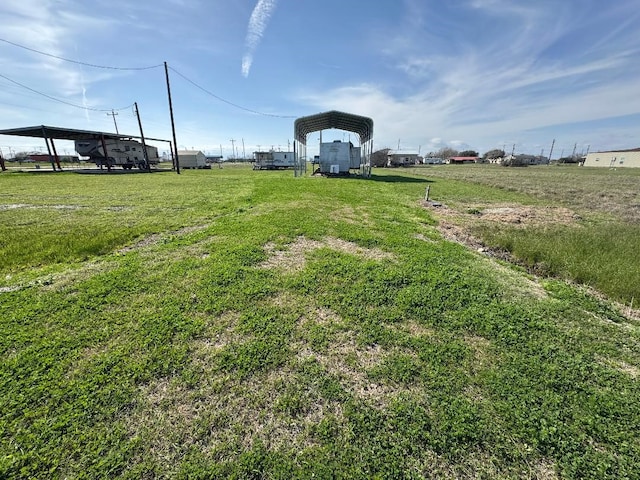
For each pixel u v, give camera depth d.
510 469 1.74
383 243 6.06
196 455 1.76
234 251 5.26
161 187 15.67
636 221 9.27
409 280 4.24
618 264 4.91
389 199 12.37
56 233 6.45
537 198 14.23
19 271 4.44
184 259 4.91
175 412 2.06
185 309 3.38
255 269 4.51
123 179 20.42
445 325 3.19
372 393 2.27
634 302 3.94
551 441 1.90
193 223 7.56
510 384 2.37
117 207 9.79
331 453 1.80
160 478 1.63
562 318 3.45
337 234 6.59
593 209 11.47
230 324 3.13
